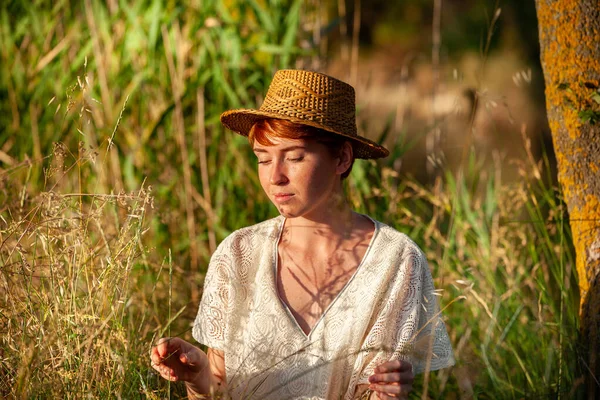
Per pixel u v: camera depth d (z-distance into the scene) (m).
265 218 4.45
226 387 2.60
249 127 2.83
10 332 2.67
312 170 2.52
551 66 3.06
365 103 4.80
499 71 9.82
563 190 3.10
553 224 3.64
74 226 2.82
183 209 4.45
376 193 4.22
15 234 3.00
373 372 2.51
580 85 2.95
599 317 2.92
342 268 2.62
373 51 11.57
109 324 2.84
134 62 4.74
